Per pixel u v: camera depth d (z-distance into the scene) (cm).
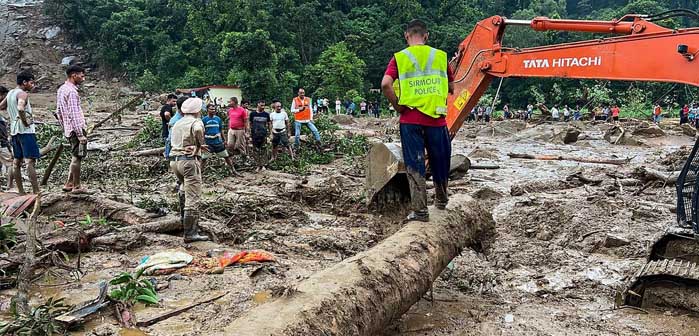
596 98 4766
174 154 682
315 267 615
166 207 838
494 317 505
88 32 7075
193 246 672
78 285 540
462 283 593
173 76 6106
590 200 979
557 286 597
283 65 5819
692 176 572
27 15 7638
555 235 799
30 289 528
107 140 1872
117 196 880
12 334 411
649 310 527
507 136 2691
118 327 443
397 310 420
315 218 888
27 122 825
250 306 490
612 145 2261
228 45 5294
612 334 472
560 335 470
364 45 6512
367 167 560
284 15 6209
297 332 324
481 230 585
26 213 732
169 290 529
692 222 548
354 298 378
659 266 541
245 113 1345
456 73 909
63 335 427
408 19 7156
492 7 8969
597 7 9675
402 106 493
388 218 573
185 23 6650
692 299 510
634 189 1125
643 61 693
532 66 822
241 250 670
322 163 1508
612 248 719
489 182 1279
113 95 5806
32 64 6744
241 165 1339
